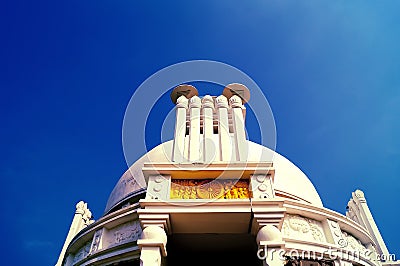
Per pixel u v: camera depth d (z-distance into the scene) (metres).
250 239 10.27
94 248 12.13
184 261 11.17
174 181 10.14
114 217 12.30
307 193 14.52
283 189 13.50
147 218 9.06
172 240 10.32
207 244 10.55
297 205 11.94
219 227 9.61
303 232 11.52
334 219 12.42
